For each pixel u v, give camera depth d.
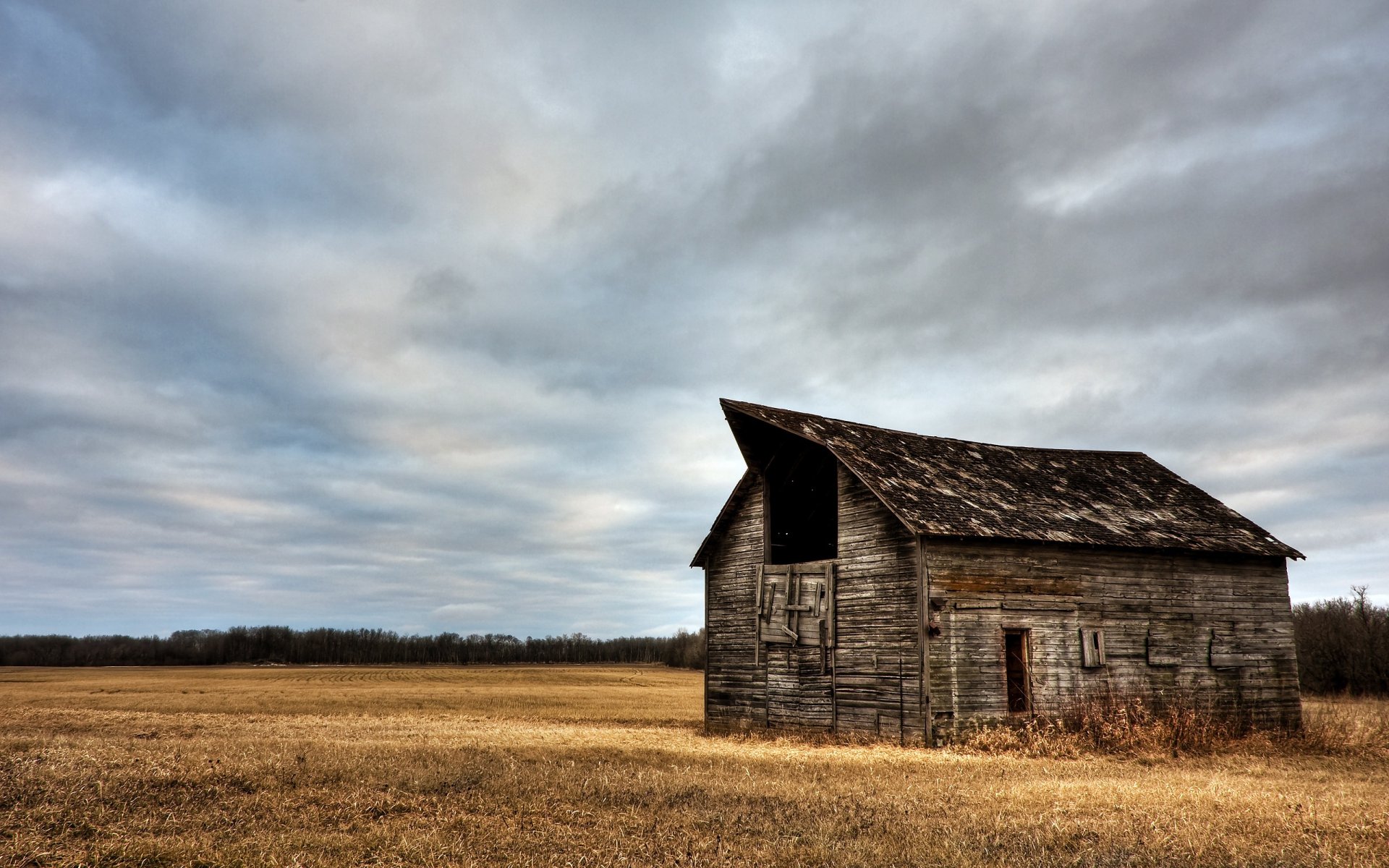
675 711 44.97
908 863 10.20
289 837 10.86
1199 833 11.58
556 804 13.36
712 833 11.60
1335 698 50.62
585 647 161.12
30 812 11.70
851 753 21.03
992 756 20.95
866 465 25.70
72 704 46.91
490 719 38.06
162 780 13.86
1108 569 25.92
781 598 27.66
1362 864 10.17
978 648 23.62
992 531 24.03
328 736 26.12
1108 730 22.66
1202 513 29.67
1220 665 26.94
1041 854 10.62
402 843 10.60
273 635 145.38
